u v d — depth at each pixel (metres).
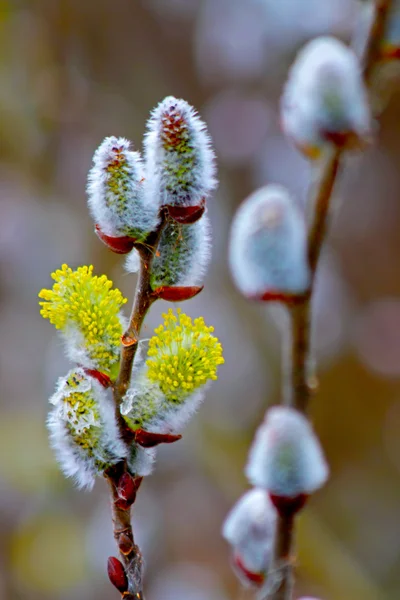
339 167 0.46
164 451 1.08
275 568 0.44
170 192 0.42
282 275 0.45
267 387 1.16
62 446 0.42
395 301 1.21
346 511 1.12
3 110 1.21
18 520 1.01
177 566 1.02
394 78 0.48
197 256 0.43
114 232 0.42
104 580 0.98
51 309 0.43
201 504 1.06
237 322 1.16
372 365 1.21
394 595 1.00
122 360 0.42
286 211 0.45
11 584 0.98
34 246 1.21
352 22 1.14
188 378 0.43
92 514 1.02
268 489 0.44
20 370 1.14
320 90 0.45
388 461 1.16
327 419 1.20
